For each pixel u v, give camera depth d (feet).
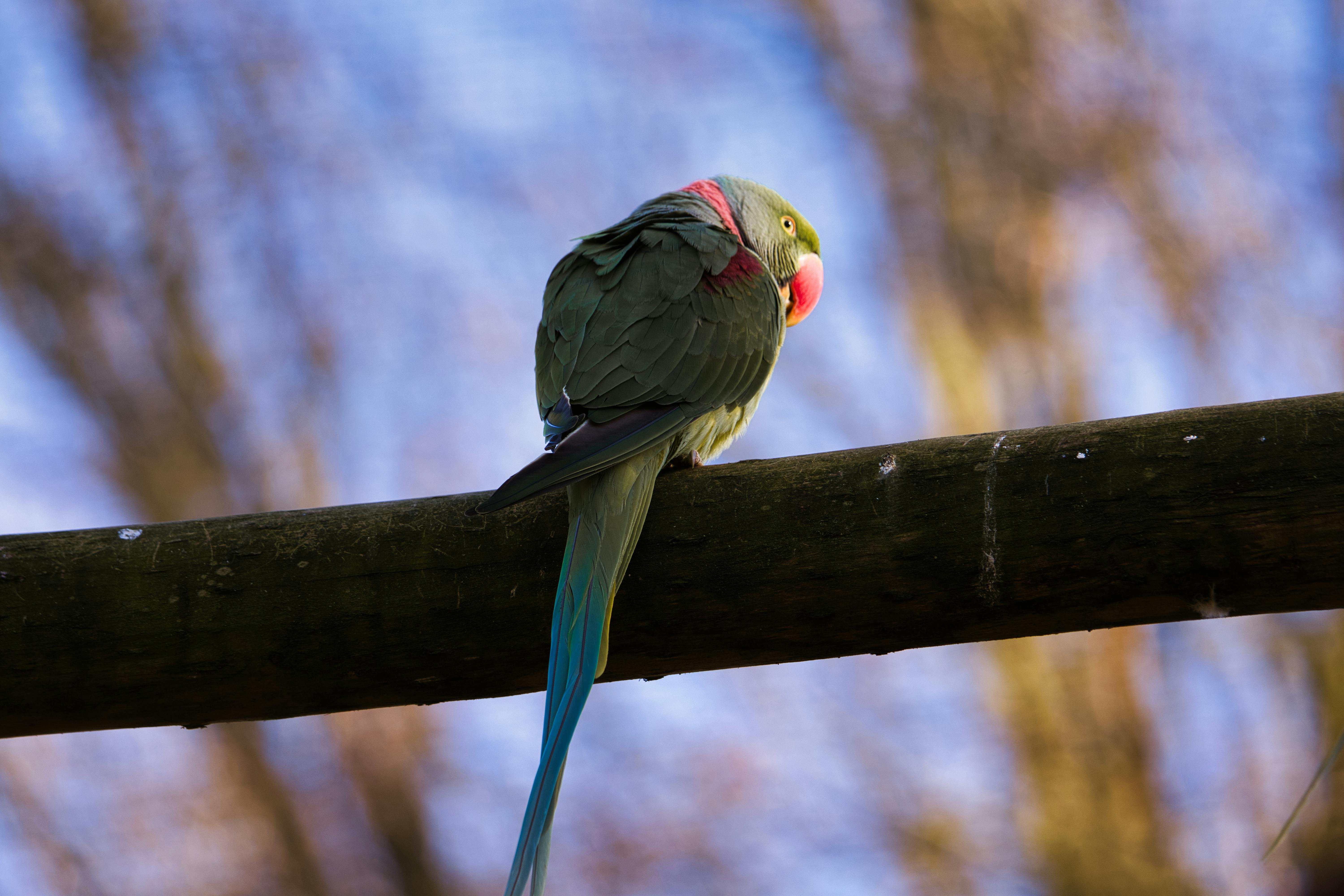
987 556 15.40
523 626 16.66
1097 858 44.01
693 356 21.42
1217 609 15.34
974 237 52.90
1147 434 15.17
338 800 49.70
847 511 15.92
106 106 55.83
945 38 54.75
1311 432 14.60
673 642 16.69
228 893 48.32
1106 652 45.60
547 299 23.93
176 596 16.60
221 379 54.65
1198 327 50.01
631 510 16.67
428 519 16.85
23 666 16.62
